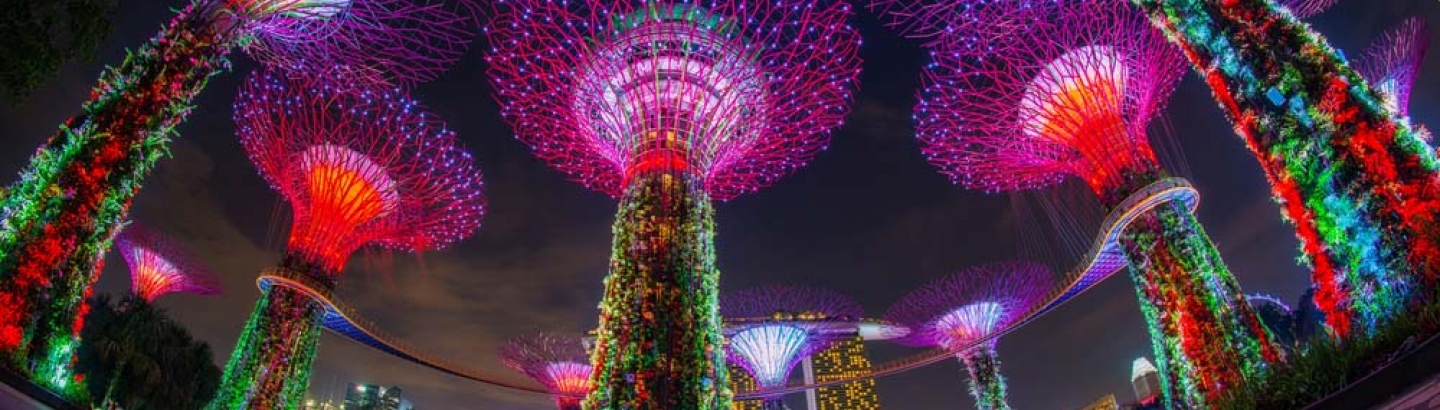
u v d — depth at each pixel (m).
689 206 16.11
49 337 10.09
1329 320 9.65
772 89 18.36
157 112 11.84
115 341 23.73
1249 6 10.90
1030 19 18.81
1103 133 18.97
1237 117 10.95
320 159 22.31
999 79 20.27
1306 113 9.94
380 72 17.58
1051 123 19.75
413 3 16.66
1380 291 8.84
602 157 19.28
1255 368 15.05
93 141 10.99
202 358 26.92
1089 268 23.48
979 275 30.77
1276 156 10.38
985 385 29.34
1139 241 18.06
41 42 10.45
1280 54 10.34
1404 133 9.08
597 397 13.90
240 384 19.80
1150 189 17.91
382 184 23.19
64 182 10.56
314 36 15.80
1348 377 8.25
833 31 18.19
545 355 33.84
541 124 19.67
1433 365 6.84
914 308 31.88
